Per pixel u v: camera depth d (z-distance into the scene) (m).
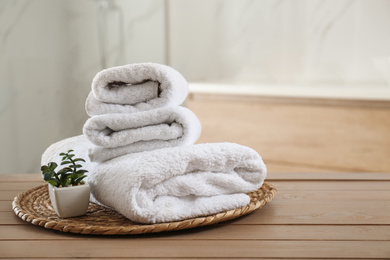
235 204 0.65
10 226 0.64
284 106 1.82
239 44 2.27
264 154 1.88
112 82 0.69
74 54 1.67
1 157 1.55
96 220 0.65
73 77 1.67
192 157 0.63
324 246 0.56
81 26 1.68
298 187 0.83
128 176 0.61
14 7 1.53
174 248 0.55
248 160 0.69
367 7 2.02
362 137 1.70
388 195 0.78
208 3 2.29
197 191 0.64
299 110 1.79
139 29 1.90
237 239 0.58
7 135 1.55
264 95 1.84
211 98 1.97
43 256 0.53
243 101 1.90
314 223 0.64
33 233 0.61
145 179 0.61
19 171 1.58
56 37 1.62
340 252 0.54
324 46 2.12
